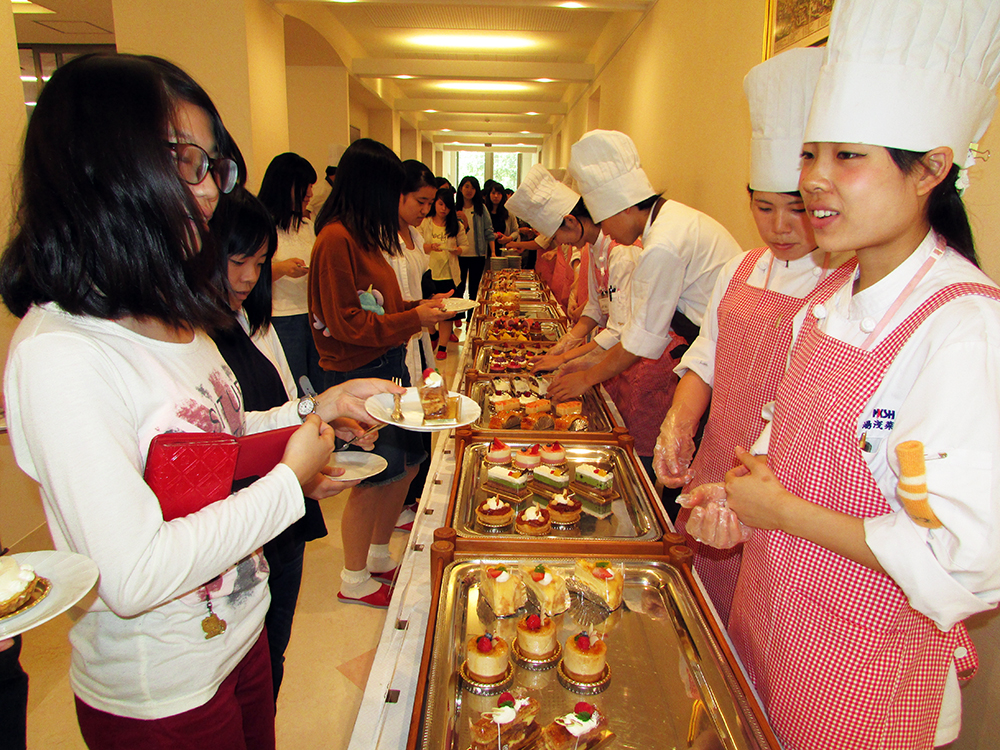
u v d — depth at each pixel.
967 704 1.36
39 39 6.79
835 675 0.83
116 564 0.66
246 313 1.34
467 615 1.03
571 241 2.48
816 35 2.04
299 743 1.73
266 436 0.87
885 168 0.68
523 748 0.77
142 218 0.69
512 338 3.17
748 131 2.72
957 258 0.75
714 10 3.20
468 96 10.60
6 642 0.72
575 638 0.90
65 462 0.65
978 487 0.61
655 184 4.46
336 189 2.04
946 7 0.64
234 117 4.38
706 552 1.43
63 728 1.73
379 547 2.39
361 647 2.11
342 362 2.12
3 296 0.72
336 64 7.17
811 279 1.19
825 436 0.81
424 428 1.18
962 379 0.64
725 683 0.84
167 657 0.83
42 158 0.67
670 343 2.10
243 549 0.76
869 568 0.78
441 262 5.77
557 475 1.47
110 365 0.72
